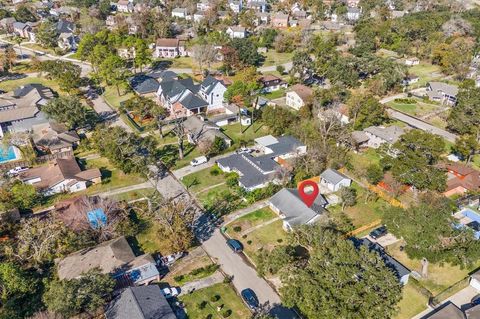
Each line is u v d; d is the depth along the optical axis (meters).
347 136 82.88
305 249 57.06
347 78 113.88
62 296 42.91
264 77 119.00
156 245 58.22
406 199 68.62
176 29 165.12
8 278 46.31
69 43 152.25
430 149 66.56
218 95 102.75
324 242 49.66
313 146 78.50
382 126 94.06
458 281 52.78
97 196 65.31
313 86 118.94
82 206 61.12
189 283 51.94
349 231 60.56
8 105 97.81
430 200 62.41
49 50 150.25
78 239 55.47
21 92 106.62
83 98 110.06
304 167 75.19
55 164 73.88
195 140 85.88
